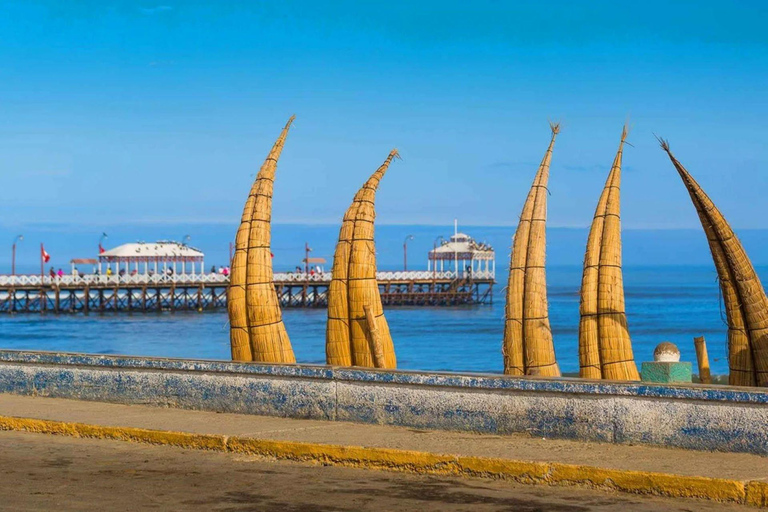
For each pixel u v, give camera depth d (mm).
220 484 11016
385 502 10156
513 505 10031
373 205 20875
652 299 161500
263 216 21156
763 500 9883
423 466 11555
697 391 11430
